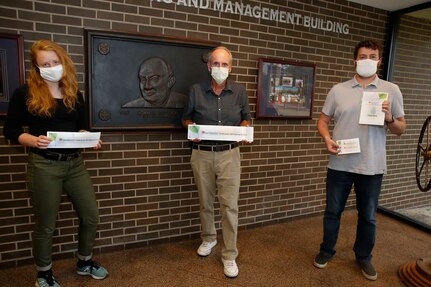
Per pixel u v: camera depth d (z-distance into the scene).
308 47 2.79
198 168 2.04
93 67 2.03
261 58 2.55
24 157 1.96
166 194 2.42
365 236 2.04
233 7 2.41
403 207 3.85
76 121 1.73
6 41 1.80
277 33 2.62
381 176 1.97
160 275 2.02
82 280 1.93
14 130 1.53
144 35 2.11
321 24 2.81
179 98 2.31
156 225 2.43
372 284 1.99
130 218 2.33
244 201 2.76
